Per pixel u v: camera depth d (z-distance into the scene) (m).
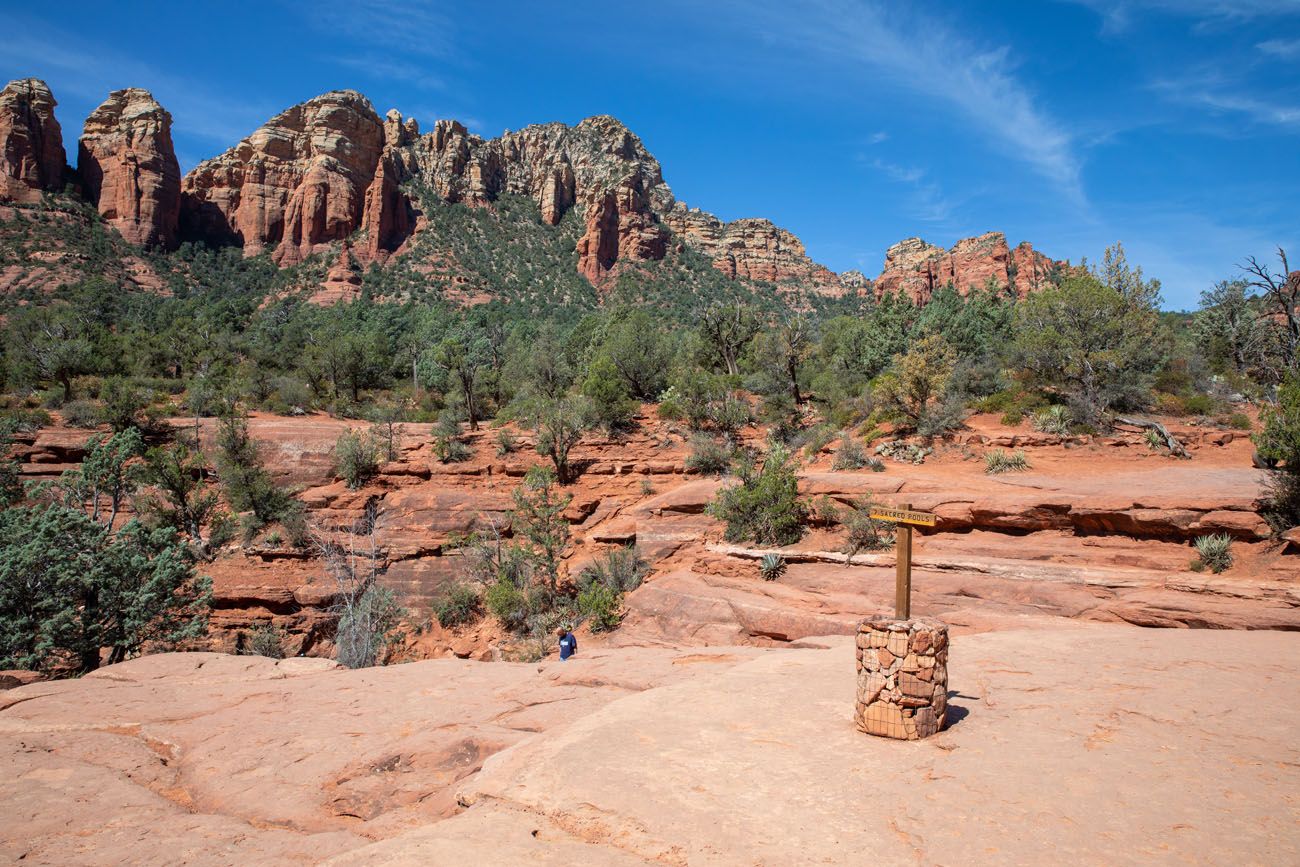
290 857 5.26
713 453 35.03
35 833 5.87
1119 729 6.20
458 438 38.81
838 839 4.46
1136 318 32.31
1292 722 6.21
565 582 27.11
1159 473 22.94
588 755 5.92
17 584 18.80
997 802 4.85
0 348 63.31
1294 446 15.69
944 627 6.34
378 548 31.19
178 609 21.78
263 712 9.23
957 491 22.55
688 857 4.35
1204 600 14.09
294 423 43.34
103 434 37.44
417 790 6.49
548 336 63.81
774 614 18.19
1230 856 4.05
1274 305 39.50
